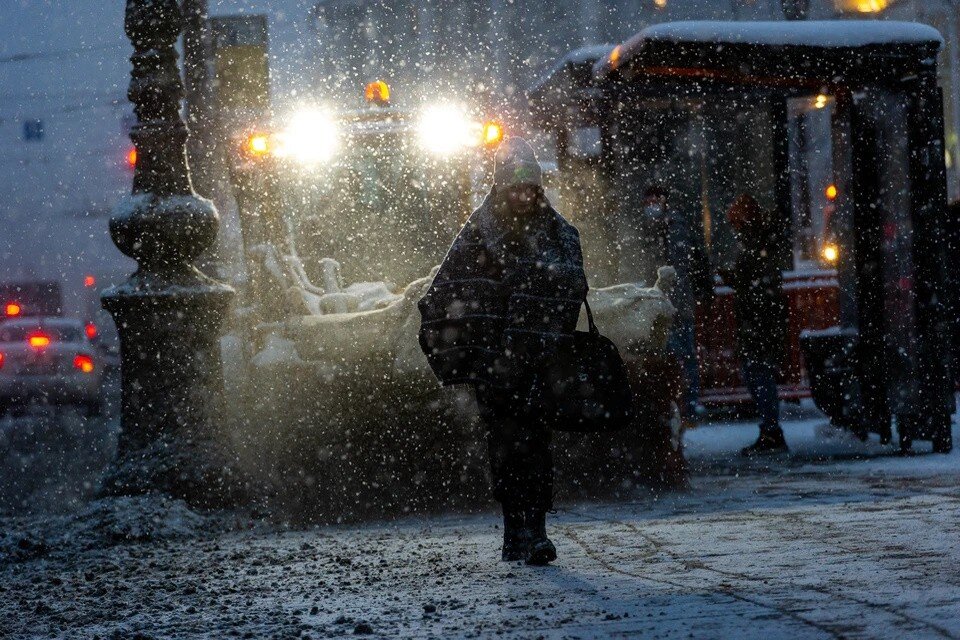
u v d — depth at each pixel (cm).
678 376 2556
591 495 2473
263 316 2588
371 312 2425
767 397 3731
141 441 2519
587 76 4128
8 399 6756
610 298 2508
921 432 3434
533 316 1578
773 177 4738
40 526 2355
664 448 2503
